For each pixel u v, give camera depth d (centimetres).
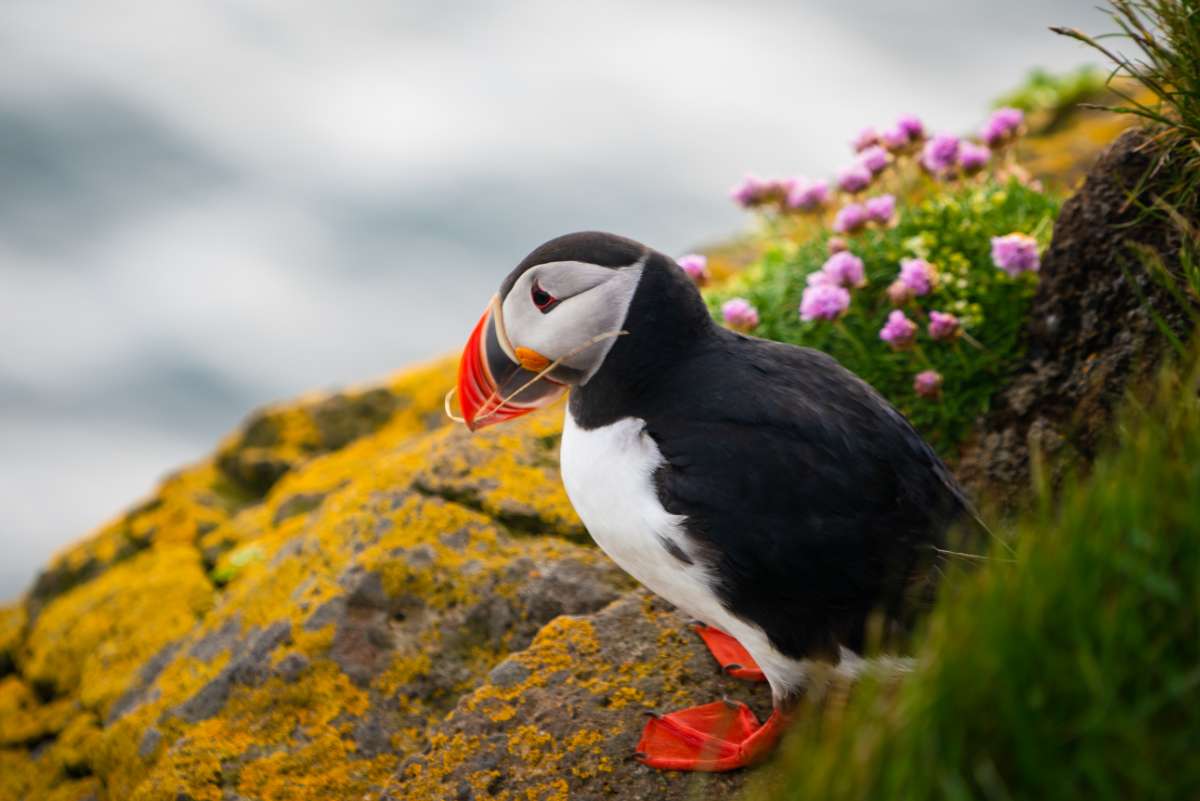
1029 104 1291
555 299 533
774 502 484
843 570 481
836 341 729
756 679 575
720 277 1070
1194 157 600
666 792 518
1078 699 337
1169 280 520
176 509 943
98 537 951
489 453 755
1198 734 332
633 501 508
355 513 738
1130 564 349
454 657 661
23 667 862
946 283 702
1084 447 635
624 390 530
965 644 349
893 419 522
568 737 553
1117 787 330
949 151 777
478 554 693
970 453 685
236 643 705
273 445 998
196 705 674
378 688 653
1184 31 582
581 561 685
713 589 496
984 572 392
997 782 339
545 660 600
